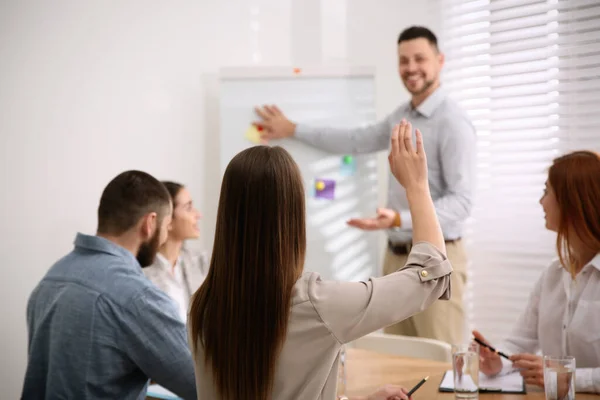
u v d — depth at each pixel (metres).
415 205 1.22
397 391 1.61
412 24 3.69
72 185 3.36
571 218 1.88
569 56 3.18
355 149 3.43
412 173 1.24
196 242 3.71
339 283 1.16
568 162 1.89
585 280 1.96
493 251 3.46
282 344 1.12
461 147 3.05
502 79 3.39
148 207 1.91
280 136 3.49
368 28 3.77
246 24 3.75
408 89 3.17
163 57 3.59
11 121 3.21
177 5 3.61
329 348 1.14
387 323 1.13
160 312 1.75
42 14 3.28
